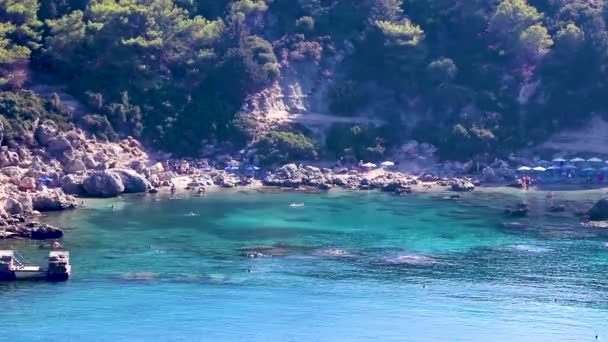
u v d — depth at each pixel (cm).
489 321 19050
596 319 19175
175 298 19975
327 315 19238
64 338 17950
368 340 18088
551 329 18688
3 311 19138
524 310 19625
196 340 17950
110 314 19075
